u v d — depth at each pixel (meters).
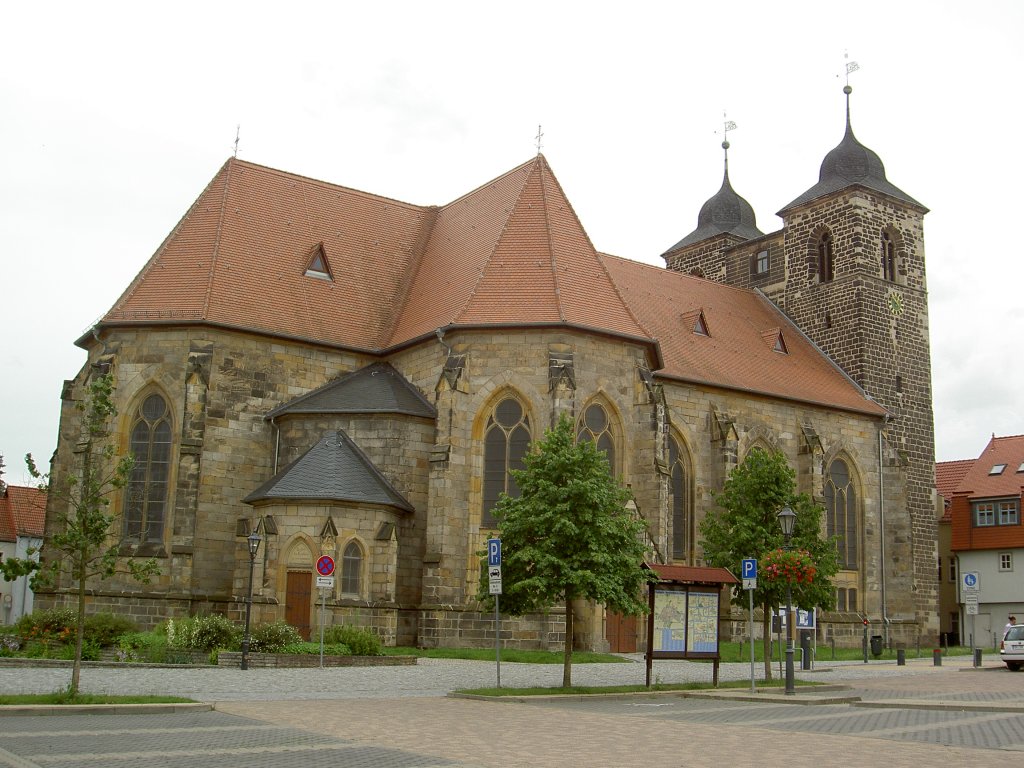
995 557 82.94
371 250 61.88
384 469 50.94
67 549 26.73
